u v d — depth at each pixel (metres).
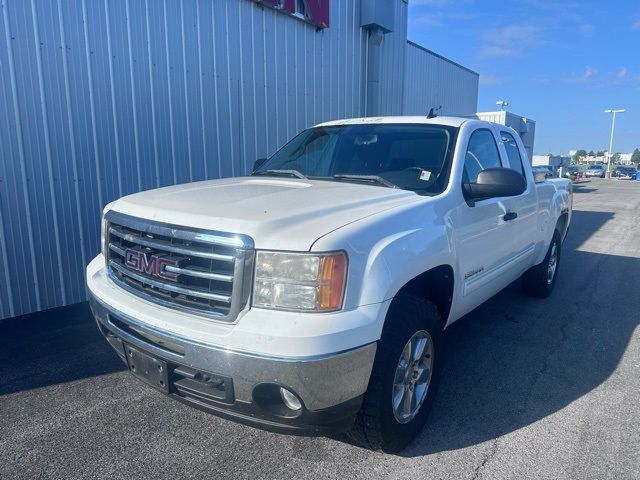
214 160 7.08
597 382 3.88
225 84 7.14
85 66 5.47
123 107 5.87
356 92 10.15
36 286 5.35
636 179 55.44
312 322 2.30
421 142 3.86
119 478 2.71
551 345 4.61
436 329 3.10
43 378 3.86
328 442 3.05
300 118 8.71
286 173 4.05
